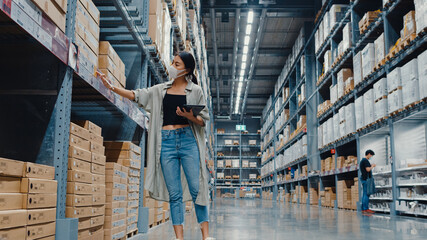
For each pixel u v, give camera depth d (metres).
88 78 2.80
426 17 6.14
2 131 2.44
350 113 9.91
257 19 16.41
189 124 2.64
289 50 19.91
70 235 2.32
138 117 4.25
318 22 13.51
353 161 10.15
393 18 7.86
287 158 19.45
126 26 4.20
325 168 12.69
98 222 2.95
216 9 14.73
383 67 7.90
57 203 2.36
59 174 2.39
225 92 27.69
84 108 4.27
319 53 13.45
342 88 10.55
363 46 9.80
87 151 2.77
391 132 7.59
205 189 2.65
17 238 1.87
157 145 2.63
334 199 12.02
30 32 1.97
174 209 2.60
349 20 10.84
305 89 15.39
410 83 6.70
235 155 32.44
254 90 27.45
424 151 7.50
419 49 7.18
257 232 4.39
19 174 1.98
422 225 5.22
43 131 2.43
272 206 12.99
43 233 2.13
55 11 2.30
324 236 3.99
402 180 7.36
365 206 8.38
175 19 6.23
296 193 17.25
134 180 4.11
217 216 7.42
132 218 3.95
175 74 2.64
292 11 15.29
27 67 2.48
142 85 4.62
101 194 3.00
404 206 7.20
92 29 3.01
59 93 2.46
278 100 22.81
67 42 2.44
